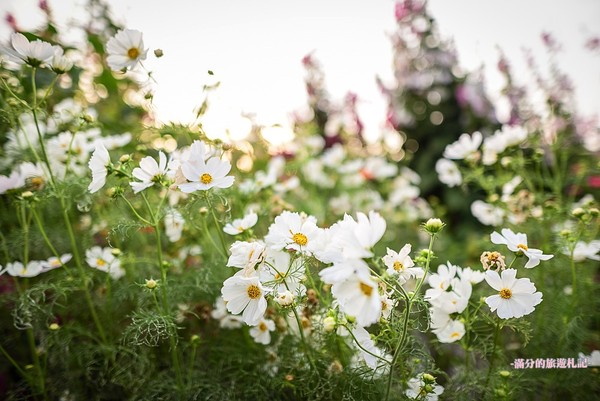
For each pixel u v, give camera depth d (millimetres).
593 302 794
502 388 636
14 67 829
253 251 555
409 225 1396
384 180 1522
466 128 1524
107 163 635
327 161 1438
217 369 751
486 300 583
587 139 1158
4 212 881
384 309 550
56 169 837
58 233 901
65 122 895
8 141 878
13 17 959
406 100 1620
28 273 733
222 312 746
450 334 640
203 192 631
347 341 674
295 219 599
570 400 729
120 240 904
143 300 746
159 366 789
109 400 773
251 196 855
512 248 593
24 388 747
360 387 625
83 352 751
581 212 726
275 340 763
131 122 1060
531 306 570
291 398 718
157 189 890
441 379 811
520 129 938
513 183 941
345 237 470
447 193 1495
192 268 859
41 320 779
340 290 479
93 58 1084
